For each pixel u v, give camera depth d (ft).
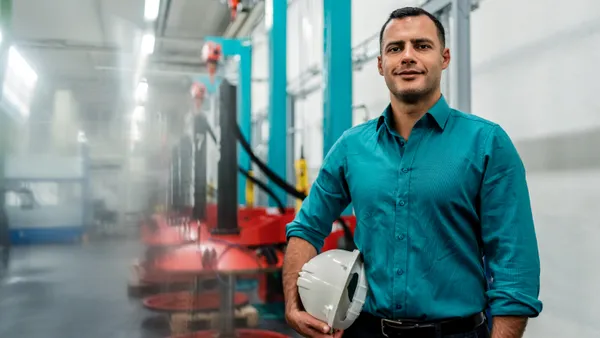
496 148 3.27
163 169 12.55
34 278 15.46
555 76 7.12
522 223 3.16
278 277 12.73
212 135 9.87
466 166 3.32
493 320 3.23
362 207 3.69
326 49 9.32
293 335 9.64
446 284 3.38
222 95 9.08
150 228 11.88
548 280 7.36
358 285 3.66
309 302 3.76
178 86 21.62
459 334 3.37
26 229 21.90
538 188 7.52
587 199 6.58
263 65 24.00
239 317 9.98
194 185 9.89
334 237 8.73
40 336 9.99
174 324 9.41
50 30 21.38
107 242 21.97
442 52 3.58
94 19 20.16
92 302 12.60
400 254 3.47
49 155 23.34
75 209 23.06
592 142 6.47
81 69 25.50
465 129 3.43
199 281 9.84
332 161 4.01
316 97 18.20
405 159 3.52
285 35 14.43
